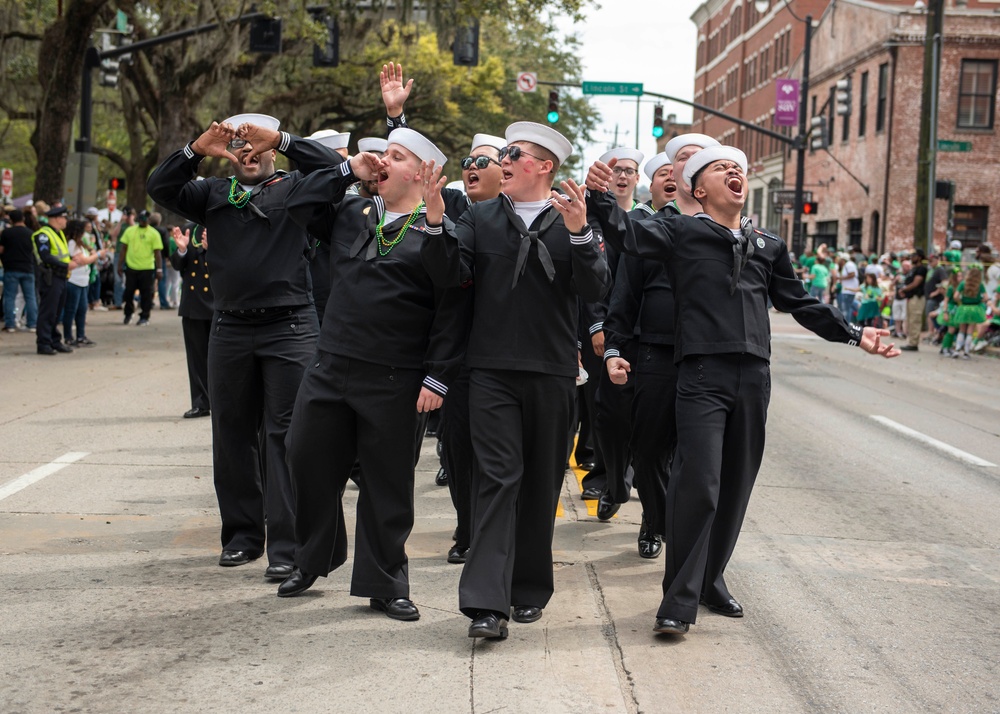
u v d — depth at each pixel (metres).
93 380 13.45
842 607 5.62
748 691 4.43
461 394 5.65
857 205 42.56
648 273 6.05
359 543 5.14
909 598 5.81
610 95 31.12
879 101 40.56
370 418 5.01
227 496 5.99
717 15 70.88
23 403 11.54
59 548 6.18
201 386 10.77
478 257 4.90
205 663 4.49
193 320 10.56
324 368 5.07
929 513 7.88
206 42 24.66
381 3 25.72
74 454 8.87
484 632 4.66
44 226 15.98
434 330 4.96
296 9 21.67
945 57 38.19
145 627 4.91
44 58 22.64
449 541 6.62
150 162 34.53
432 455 9.55
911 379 17.08
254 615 5.11
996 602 5.79
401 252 4.99
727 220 5.21
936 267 23.53
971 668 4.79
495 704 4.15
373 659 4.58
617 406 6.80
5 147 52.78
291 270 5.80
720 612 5.42
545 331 4.85
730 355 5.11
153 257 21.97
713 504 5.02
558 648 4.78
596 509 7.64
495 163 5.72
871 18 41.03
